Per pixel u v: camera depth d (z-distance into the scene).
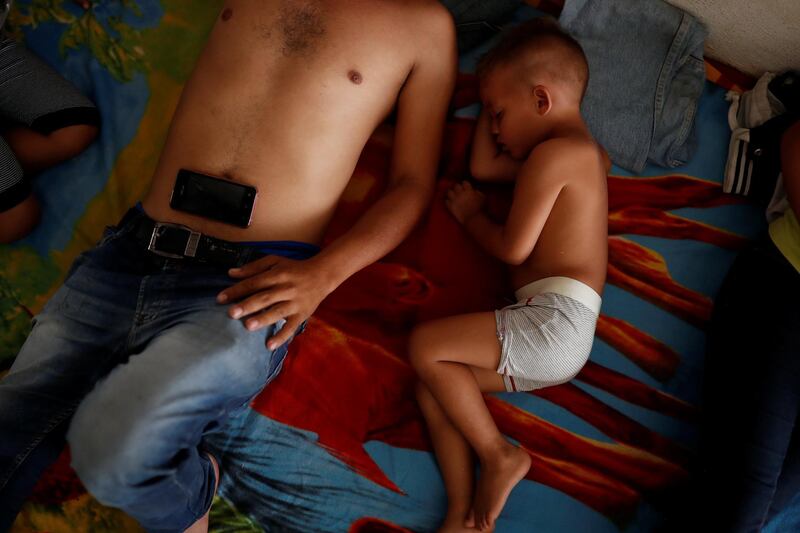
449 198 1.69
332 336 1.60
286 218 1.37
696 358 1.68
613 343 1.67
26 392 1.25
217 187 1.32
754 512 1.42
